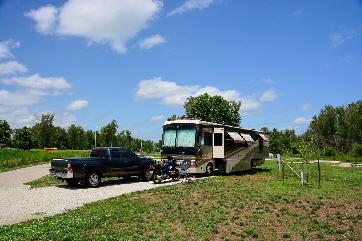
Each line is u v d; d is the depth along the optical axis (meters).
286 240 6.89
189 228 7.62
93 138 103.50
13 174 21.17
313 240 6.86
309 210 9.42
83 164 14.65
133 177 19.39
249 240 6.87
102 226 7.64
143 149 78.44
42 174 21.14
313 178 18.19
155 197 11.58
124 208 9.72
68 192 13.45
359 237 6.96
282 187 14.08
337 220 8.34
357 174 20.95
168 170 16.55
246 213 9.09
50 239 6.52
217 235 7.17
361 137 63.88
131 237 6.85
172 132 19.11
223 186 14.30
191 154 18.05
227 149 20.30
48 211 9.65
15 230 7.12
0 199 11.74
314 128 74.19
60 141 116.94
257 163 25.03
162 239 6.79
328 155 49.84
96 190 14.01
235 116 51.41
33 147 97.69
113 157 16.03
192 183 15.38
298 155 22.14
